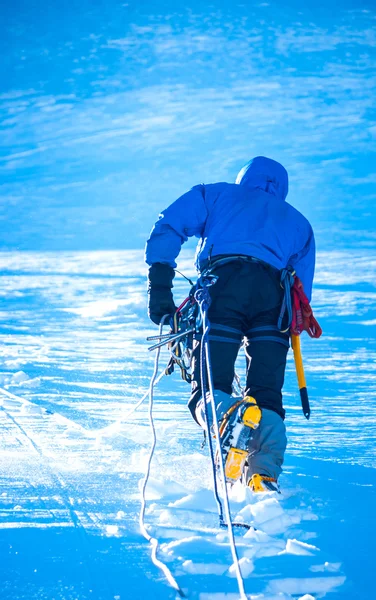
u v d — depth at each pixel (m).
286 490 10.95
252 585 7.04
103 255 74.69
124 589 6.84
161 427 15.57
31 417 16.22
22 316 38.75
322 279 54.78
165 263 12.48
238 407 10.64
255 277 11.96
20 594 6.68
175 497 10.27
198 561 7.58
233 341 11.77
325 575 7.32
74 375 22.89
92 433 14.59
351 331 34.28
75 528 8.55
